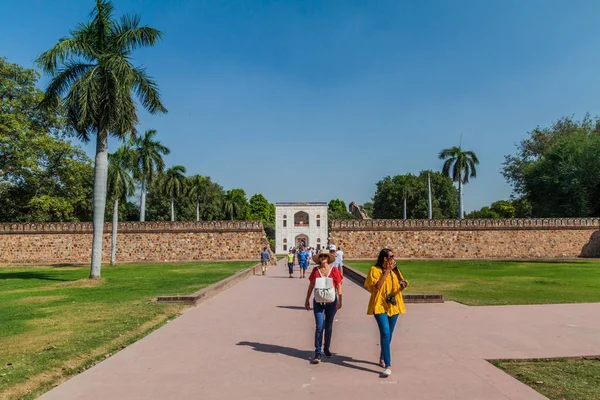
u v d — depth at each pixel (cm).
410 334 809
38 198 3634
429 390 505
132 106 2000
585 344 725
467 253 4156
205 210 7269
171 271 2670
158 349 703
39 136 3628
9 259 3975
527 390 504
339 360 635
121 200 3584
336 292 662
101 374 575
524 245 4162
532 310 1081
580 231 4172
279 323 927
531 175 4962
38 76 3678
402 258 4162
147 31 2052
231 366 606
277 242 6812
